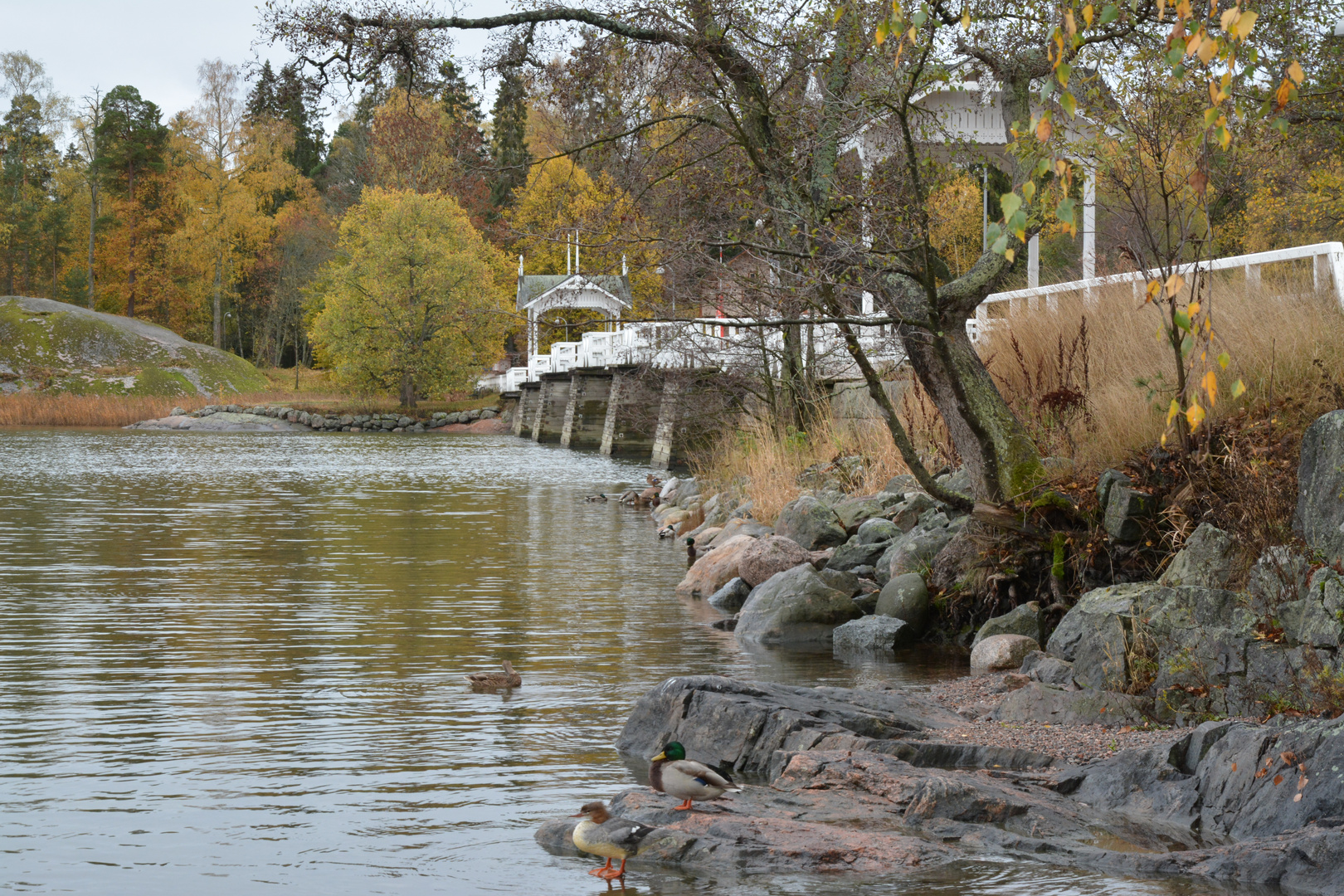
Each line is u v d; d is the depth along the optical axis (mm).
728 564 14648
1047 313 15125
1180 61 4766
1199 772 6578
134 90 99938
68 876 5676
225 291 95312
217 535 20672
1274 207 18750
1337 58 12727
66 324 83188
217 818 6535
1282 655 7832
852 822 6293
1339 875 5367
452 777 7336
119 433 62219
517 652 11234
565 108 17719
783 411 22750
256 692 9539
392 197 75375
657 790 6395
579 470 37906
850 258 11203
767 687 8500
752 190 15391
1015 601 11586
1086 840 6082
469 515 24484
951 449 15203
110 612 13117
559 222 17578
